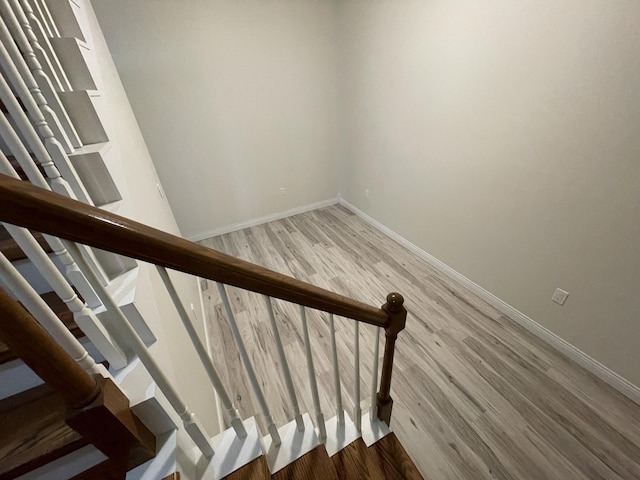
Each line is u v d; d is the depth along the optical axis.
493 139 1.93
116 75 2.25
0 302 0.41
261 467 0.84
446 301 2.41
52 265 0.53
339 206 4.34
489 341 2.02
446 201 2.49
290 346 2.09
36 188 0.40
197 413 1.08
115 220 0.46
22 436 0.62
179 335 1.23
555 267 1.79
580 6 1.32
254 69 3.04
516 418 1.56
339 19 3.07
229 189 3.56
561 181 1.63
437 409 1.62
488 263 2.27
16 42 0.71
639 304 1.46
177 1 2.49
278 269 2.97
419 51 2.28
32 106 0.65
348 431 1.21
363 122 3.28
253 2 2.74
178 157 3.12
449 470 1.37
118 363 0.71
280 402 1.72
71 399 0.53
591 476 1.32
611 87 1.32
